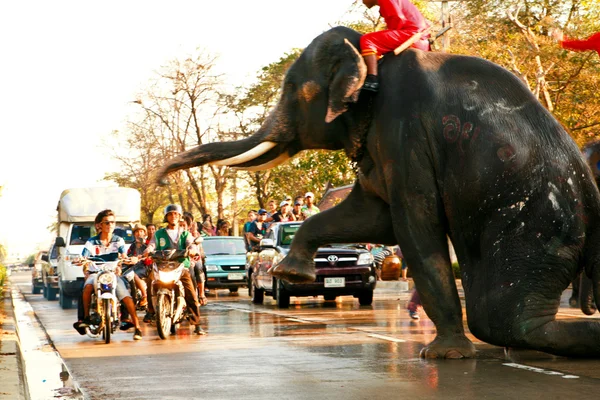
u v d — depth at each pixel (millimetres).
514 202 8547
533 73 32844
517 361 8648
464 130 8820
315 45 10117
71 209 25078
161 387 7613
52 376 8617
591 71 33656
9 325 14000
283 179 52812
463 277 9008
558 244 8484
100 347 11461
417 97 9117
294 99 10211
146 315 13938
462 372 7992
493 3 36375
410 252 9156
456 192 8852
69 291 22703
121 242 12750
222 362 9234
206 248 27641
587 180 8719
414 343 10609
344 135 9969
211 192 60969
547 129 8734
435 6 34281
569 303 15523
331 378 7840
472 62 9164
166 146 53062
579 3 35906
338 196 36375
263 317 15820
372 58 9453
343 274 17984
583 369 8023
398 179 9156
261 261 19938
